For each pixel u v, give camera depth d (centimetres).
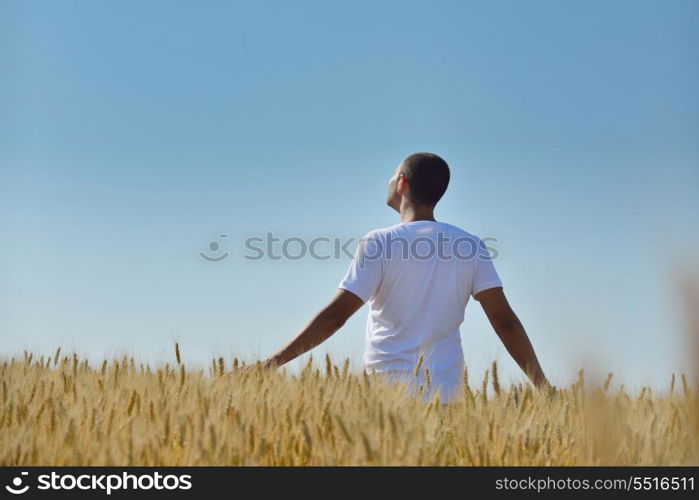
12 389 343
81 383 376
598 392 267
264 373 362
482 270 447
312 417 297
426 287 433
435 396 325
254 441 263
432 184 455
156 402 309
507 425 298
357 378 353
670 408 318
